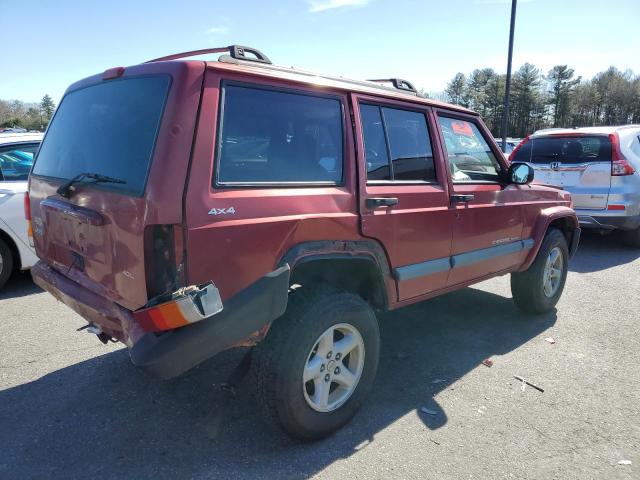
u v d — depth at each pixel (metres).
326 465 2.74
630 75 91.81
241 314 2.41
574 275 6.71
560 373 3.86
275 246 2.57
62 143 3.17
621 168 7.58
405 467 2.73
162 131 2.31
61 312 4.97
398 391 3.56
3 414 3.19
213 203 2.36
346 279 3.29
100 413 3.22
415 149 3.58
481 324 4.88
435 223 3.57
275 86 2.72
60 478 2.62
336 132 3.01
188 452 2.84
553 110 83.62
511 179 4.33
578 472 2.72
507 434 3.05
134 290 2.43
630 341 4.48
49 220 3.15
